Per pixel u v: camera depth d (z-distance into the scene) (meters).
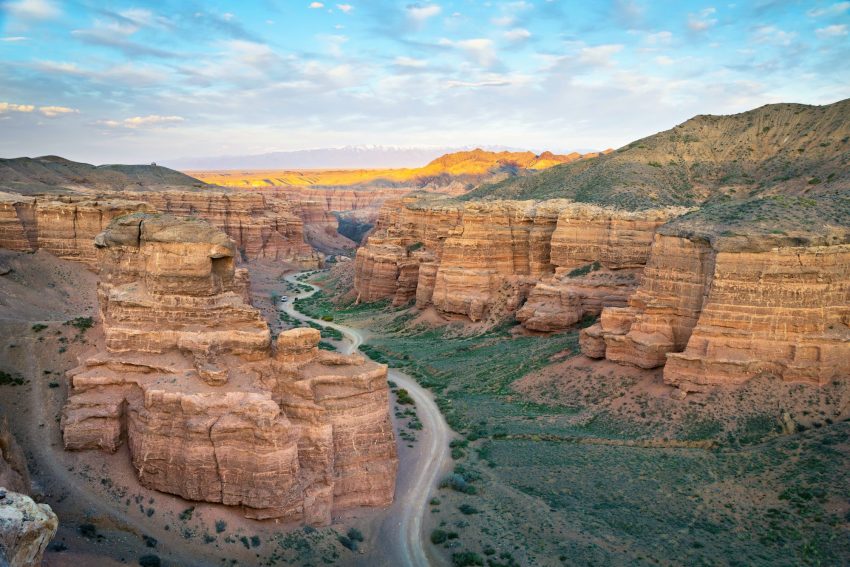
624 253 80.62
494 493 43.16
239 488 34.66
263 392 37.34
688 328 56.94
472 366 74.94
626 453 47.09
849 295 50.41
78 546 30.81
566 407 58.38
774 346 49.62
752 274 50.22
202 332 40.41
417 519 39.94
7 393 40.28
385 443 40.72
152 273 41.59
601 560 34.19
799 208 56.47
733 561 33.12
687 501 39.69
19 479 31.67
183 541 33.12
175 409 35.56
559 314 78.69
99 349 43.44
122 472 36.28
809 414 46.06
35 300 70.44
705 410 49.41
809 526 35.41
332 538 35.84
